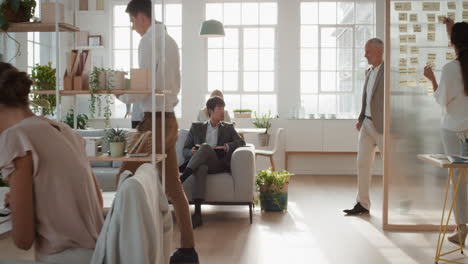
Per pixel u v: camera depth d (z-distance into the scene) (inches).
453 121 157.1
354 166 352.5
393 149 183.2
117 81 115.1
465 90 152.9
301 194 265.9
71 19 347.3
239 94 362.9
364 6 352.5
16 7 120.3
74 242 76.4
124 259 70.4
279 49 353.1
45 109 184.4
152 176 84.8
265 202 218.5
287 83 353.4
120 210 70.6
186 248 138.3
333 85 356.2
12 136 70.9
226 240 168.7
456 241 163.0
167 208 94.1
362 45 353.4
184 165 205.6
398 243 164.1
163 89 121.6
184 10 353.1
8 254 91.5
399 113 182.1
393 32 180.2
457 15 178.1
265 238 171.3
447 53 178.9
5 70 75.1
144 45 125.0
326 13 354.0
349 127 341.1
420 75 180.7
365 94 215.5
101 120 350.0
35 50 303.4
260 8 359.3
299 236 174.4
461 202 159.6
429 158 144.3
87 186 78.2
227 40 361.4
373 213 214.8
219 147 206.5
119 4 357.4
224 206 232.5
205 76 362.0
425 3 179.2
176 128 132.3
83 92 115.7
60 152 74.8
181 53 355.3
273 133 343.0
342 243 164.7
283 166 344.5
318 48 355.3
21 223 70.6
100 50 357.1
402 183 183.5
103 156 112.5
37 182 72.5
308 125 342.0
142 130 127.2
